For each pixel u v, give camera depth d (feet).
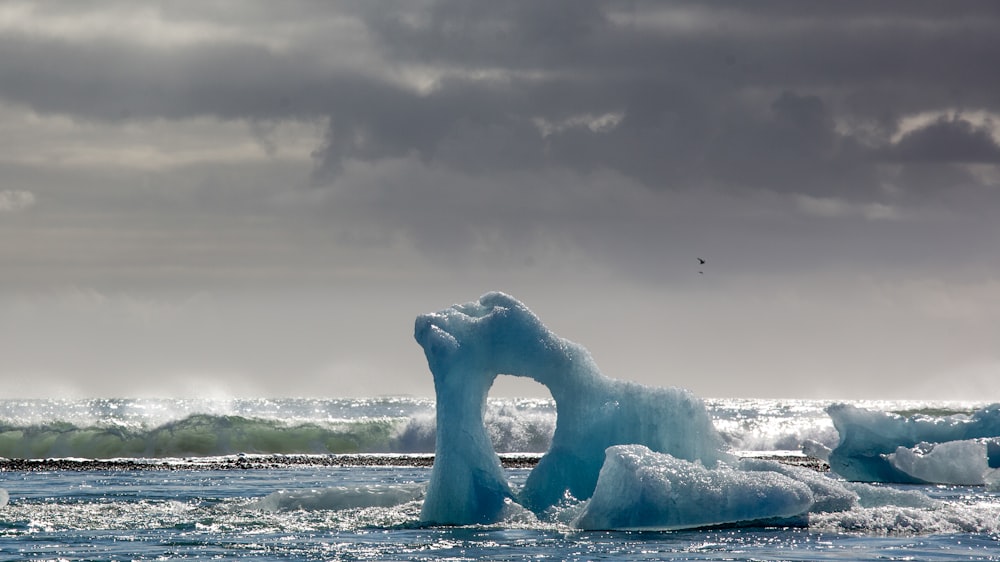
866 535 247.91
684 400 279.90
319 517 278.67
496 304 288.10
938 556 224.74
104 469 479.41
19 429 563.07
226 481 411.54
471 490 269.03
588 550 230.89
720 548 232.73
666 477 255.09
